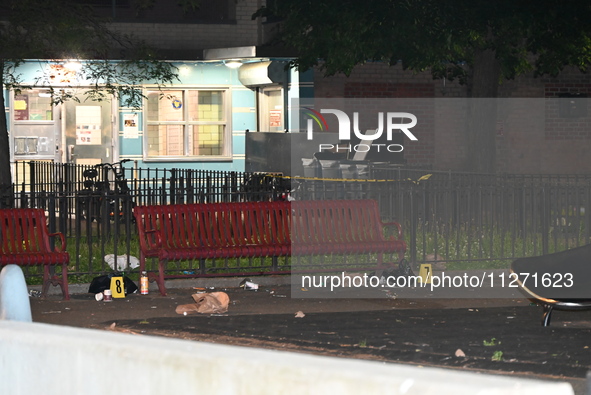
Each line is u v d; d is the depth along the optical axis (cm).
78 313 2581
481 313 2548
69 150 5741
